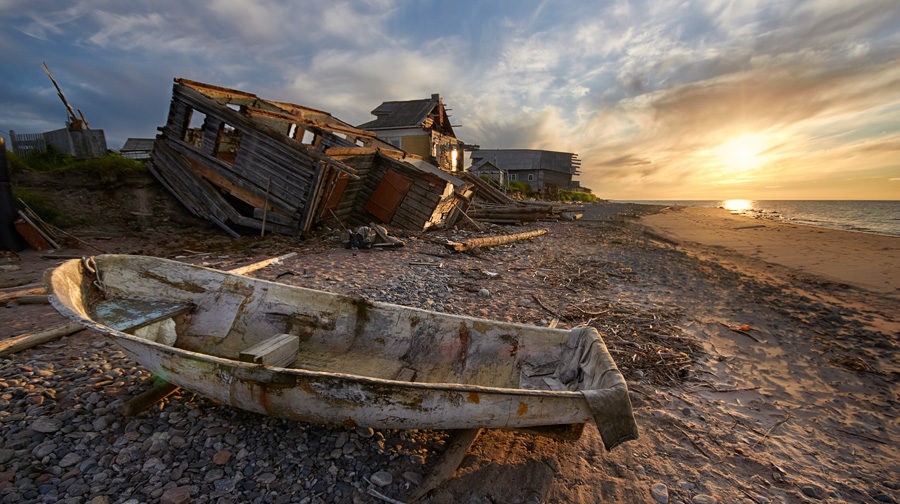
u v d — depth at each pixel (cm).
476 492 300
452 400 295
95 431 331
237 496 277
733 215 4328
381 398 295
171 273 490
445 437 362
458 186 1778
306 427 348
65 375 414
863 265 1287
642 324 692
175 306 455
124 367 436
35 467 288
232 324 469
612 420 292
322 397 299
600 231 2203
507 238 1497
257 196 1262
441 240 1336
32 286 693
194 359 313
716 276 1120
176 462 304
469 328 429
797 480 333
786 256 1480
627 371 518
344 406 300
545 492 306
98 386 393
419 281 848
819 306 830
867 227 3102
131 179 1395
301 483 293
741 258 1443
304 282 785
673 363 542
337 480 299
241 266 896
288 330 462
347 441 337
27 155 1428
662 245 1750
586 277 1022
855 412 444
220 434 335
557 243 1628
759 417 429
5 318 567
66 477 284
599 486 317
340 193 1373
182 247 1109
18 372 414
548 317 700
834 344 630
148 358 332
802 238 2036
